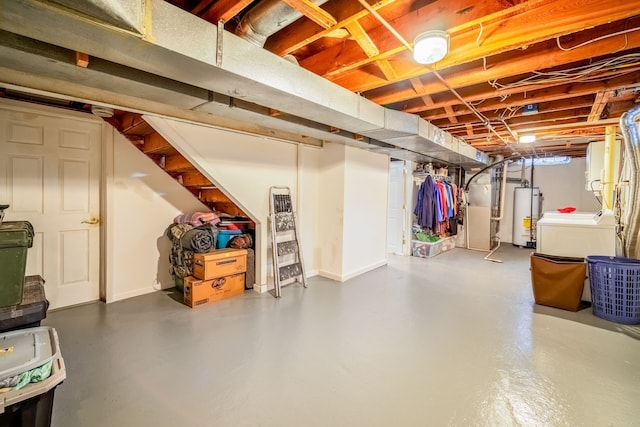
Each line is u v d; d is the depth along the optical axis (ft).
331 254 14.19
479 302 11.33
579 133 14.92
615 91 9.45
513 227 24.61
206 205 13.41
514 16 5.37
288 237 13.23
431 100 10.16
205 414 5.39
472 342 8.21
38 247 9.41
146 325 8.87
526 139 15.40
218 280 11.02
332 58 7.53
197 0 5.68
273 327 8.93
